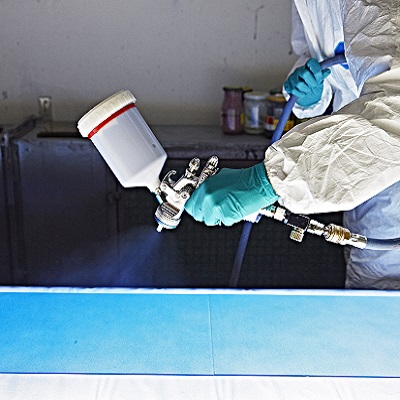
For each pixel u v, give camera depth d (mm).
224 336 1094
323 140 984
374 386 962
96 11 2484
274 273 2301
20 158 2193
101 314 1162
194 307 1191
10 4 2465
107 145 931
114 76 2580
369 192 976
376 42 1053
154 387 951
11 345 1057
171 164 2188
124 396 931
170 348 1055
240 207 1033
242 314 1171
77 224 2275
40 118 2584
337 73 1530
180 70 2582
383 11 1060
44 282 2348
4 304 1191
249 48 2561
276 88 2486
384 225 1538
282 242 2258
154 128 2537
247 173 1057
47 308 1179
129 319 1146
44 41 2520
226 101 2404
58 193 2240
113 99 924
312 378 977
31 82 2574
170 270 2316
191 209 1069
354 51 1085
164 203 1039
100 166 2205
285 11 2508
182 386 953
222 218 1034
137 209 2246
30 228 2281
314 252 2266
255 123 2408
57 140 2178
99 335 1092
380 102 993
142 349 1050
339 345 1074
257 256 2279
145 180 976
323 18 1463
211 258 2293
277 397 934
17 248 2301
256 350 1053
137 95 2607
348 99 1606
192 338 1086
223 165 2197
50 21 2492
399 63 1012
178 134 2410
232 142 2229
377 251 1579
